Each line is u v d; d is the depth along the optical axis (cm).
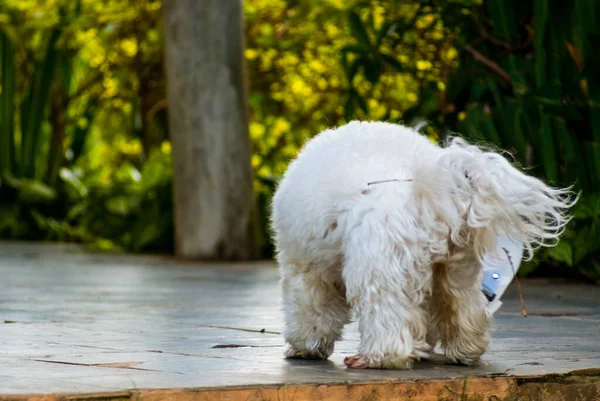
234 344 515
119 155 2244
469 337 434
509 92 1095
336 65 1673
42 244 1777
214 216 1345
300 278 447
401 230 404
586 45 980
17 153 1998
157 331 578
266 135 1808
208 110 1342
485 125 1043
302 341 452
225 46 1343
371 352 413
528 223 412
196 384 372
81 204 1831
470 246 419
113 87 2016
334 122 1744
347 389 377
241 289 899
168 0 1353
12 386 369
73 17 1792
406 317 410
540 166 1030
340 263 434
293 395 370
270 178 1500
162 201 1539
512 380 403
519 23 1081
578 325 619
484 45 1109
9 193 1912
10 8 1853
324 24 1597
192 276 1065
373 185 411
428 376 397
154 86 1938
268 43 1617
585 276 1003
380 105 1565
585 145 1003
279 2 1689
